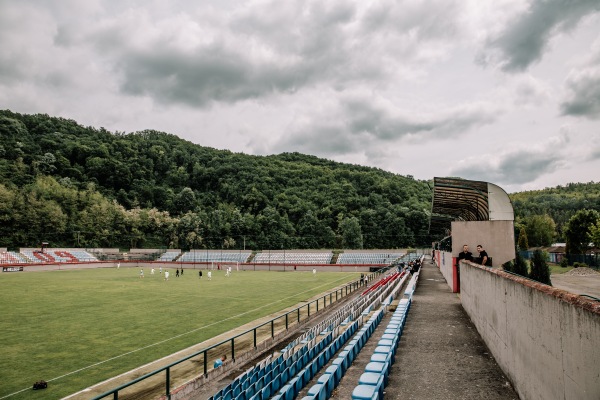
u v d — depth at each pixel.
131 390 12.07
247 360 14.16
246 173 151.12
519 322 7.06
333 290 37.56
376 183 137.12
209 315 24.72
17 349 17.08
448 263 27.23
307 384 9.34
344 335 13.59
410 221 111.69
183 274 61.09
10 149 130.62
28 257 75.25
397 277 32.34
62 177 132.62
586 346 4.03
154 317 24.16
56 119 181.00
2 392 12.21
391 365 9.30
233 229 115.00
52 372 14.05
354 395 5.88
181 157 175.00
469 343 11.30
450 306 17.92
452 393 7.61
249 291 37.66
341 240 107.06
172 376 13.25
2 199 97.81
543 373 5.57
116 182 141.88
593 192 181.25
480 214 22.45
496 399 7.21
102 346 17.47
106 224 112.00
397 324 11.82
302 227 112.25
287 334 18.03
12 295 34.91
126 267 81.50
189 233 114.75
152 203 139.25
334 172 153.75
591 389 3.88
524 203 162.38
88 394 11.86
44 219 101.00
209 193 149.25
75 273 62.94
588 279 37.50
